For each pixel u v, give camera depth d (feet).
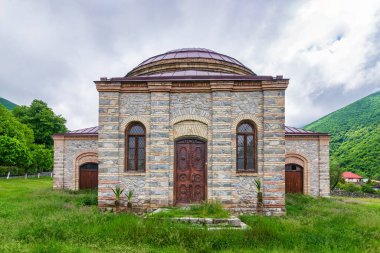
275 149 47.78
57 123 187.93
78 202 55.26
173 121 49.85
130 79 50.42
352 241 31.76
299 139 77.97
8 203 53.78
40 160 153.58
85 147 80.59
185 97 50.16
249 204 47.52
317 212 49.80
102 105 49.90
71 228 33.55
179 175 49.67
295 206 55.21
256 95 49.16
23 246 28.60
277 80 48.11
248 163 49.19
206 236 31.37
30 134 166.30
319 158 77.30
